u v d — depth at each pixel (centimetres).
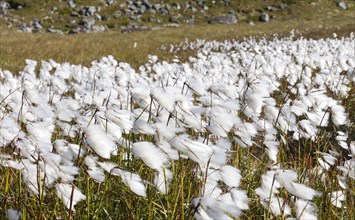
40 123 247
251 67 773
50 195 249
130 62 1511
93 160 201
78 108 312
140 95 246
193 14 5653
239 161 327
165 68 674
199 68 815
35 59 1456
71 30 4875
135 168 289
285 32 3088
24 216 221
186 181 263
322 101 336
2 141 229
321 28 3266
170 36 3334
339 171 320
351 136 504
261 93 284
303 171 335
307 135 329
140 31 3997
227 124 214
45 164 194
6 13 5341
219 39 2830
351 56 877
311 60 777
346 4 5884
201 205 148
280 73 574
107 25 5219
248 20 5516
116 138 229
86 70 678
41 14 5384
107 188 253
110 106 338
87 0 5762
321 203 279
